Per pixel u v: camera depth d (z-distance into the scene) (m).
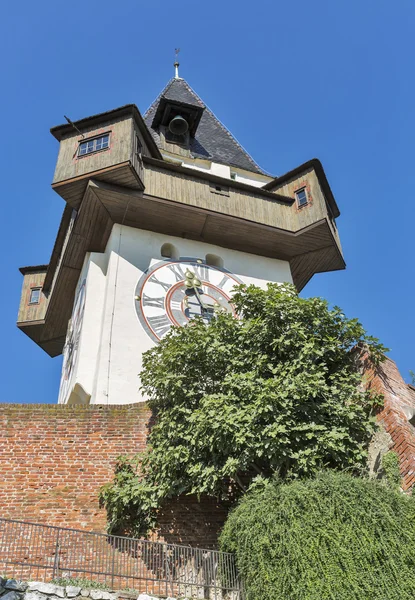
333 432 11.23
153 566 11.20
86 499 12.52
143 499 12.19
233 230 21.92
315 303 13.28
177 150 26.08
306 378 11.70
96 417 13.48
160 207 20.73
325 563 9.09
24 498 12.30
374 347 12.66
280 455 11.18
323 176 23.62
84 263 21.94
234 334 13.29
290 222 22.72
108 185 20.19
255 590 9.37
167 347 13.55
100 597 9.42
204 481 11.59
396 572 9.05
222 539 10.69
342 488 9.77
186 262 21.14
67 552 11.14
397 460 10.91
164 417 12.79
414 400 12.88
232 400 11.84
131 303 19.27
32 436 13.01
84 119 21.56
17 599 8.89
